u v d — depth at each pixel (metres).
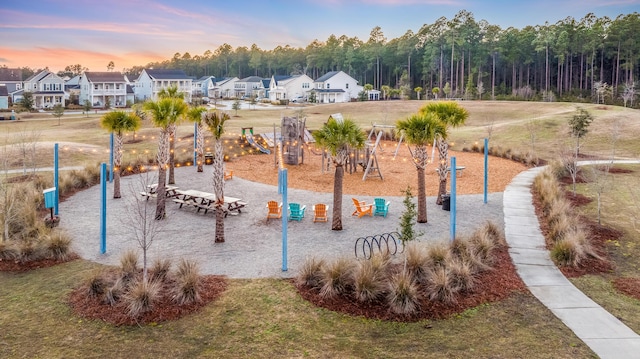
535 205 22.41
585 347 9.91
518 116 64.62
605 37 107.81
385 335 10.51
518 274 13.86
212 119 16.47
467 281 12.54
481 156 39.44
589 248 15.33
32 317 11.21
